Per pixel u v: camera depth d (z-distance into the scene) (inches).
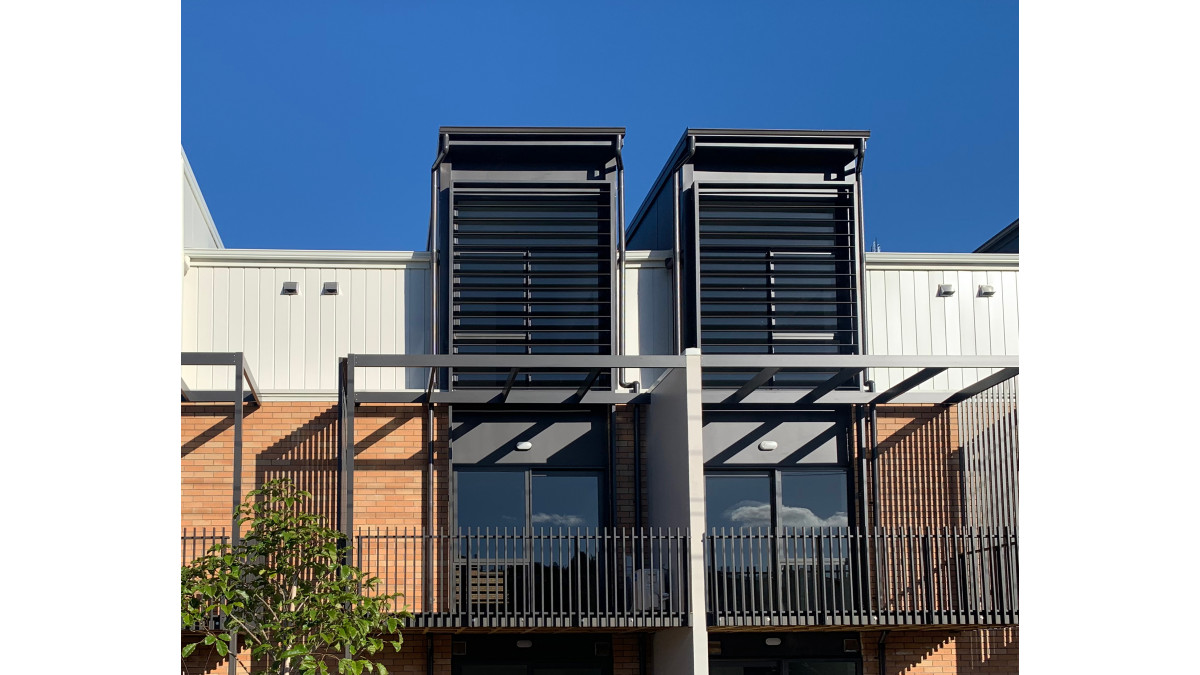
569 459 650.8
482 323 658.8
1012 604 575.2
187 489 628.1
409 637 621.6
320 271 657.6
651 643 640.4
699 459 553.9
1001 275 690.8
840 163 674.2
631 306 665.6
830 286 658.2
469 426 648.4
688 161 663.1
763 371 576.4
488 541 610.2
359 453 638.5
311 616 485.1
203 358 543.8
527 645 629.0
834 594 578.2
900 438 660.7
